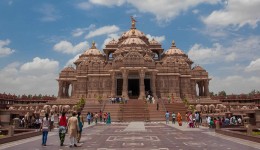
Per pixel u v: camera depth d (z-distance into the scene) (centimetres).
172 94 8844
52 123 3822
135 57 8444
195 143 2259
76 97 9325
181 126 4462
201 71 10231
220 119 4188
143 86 8188
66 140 2577
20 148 2019
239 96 10769
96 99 8725
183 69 9756
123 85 8231
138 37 10738
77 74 9562
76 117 2156
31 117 4247
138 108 6438
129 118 6072
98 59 9888
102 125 4831
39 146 2131
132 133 3212
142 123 5306
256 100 10219
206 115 4803
